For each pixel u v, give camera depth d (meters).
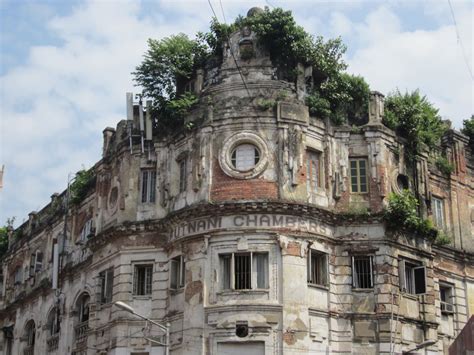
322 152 37.59
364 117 39.78
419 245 38.34
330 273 35.69
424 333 36.88
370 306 35.50
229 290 33.81
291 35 38.78
